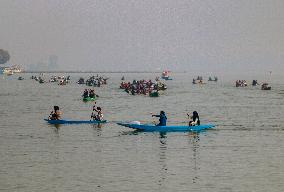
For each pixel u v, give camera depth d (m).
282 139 46.03
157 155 37.69
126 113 73.69
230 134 49.53
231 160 35.47
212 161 35.16
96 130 52.78
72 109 80.81
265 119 64.75
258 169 32.31
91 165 33.78
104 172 31.58
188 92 137.88
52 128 54.62
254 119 64.75
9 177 30.12
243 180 29.25
